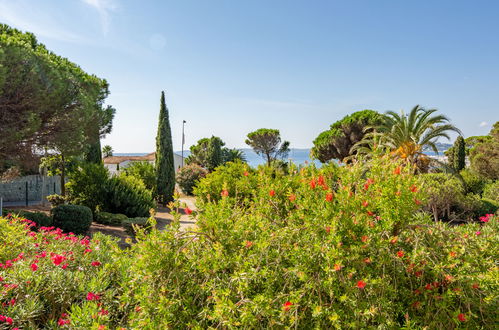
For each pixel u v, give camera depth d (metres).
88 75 12.95
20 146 10.27
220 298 1.91
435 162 14.15
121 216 12.24
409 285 2.05
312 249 1.99
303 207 2.28
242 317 1.72
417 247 2.08
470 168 23.02
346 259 1.91
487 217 3.96
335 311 1.77
